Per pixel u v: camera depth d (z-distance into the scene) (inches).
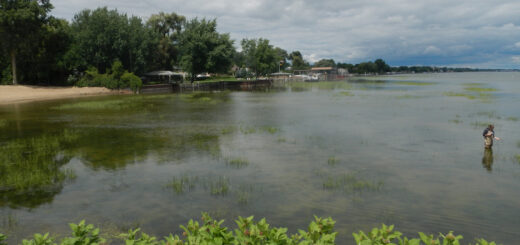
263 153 553.9
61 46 2498.8
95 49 2568.9
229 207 323.9
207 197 351.3
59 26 2443.4
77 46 2508.6
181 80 3442.4
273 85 3873.0
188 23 3125.0
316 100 1704.0
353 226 278.7
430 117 998.4
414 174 430.9
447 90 2449.6
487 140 572.4
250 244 133.1
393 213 306.7
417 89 2647.6
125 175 432.8
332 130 784.3
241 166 472.7
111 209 320.5
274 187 381.7
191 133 755.4
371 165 475.8
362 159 509.7
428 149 574.6
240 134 740.0
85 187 385.7
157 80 3459.6
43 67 2416.3
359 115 1068.5
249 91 2701.8
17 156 539.8
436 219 293.3
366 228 274.4
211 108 1338.6
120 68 2481.5
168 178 418.9
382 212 309.1
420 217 297.9
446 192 362.9
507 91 2265.0
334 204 329.4
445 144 614.2
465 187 379.2
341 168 461.1
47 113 1182.9
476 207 321.1
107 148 597.3
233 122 936.3
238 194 359.3
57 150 582.6
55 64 2461.9
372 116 1038.4
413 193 360.2
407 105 1375.5
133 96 2113.7
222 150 577.9
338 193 360.8
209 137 704.4
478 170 447.8
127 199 346.9
